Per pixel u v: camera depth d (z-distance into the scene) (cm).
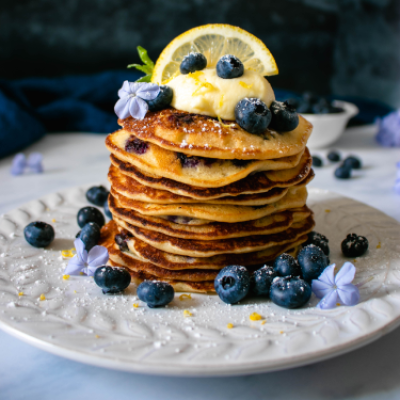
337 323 30
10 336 33
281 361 28
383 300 32
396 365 31
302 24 89
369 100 88
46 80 79
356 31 90
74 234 40
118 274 33
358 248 37
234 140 33
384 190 54
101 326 30
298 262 34
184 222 34
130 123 34
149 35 86
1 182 57
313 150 69
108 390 30
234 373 28
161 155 33
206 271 34
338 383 30
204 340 29
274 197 34
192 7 85
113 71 81
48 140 74
